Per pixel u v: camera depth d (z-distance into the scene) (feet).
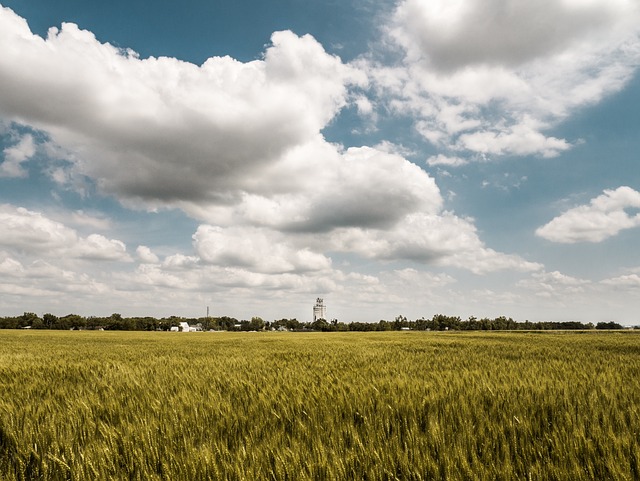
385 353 54.80
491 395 17.81
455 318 465.06
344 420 14.12
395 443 11.39
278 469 9.45
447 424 13.16
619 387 20.11
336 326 434.30
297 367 33.78
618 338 118.93
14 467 10.41
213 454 10.24
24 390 22.07
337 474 9.26
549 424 13.53
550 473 9.29
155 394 19.97
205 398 18.67
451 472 9.32
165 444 11.53
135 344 97.30
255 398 18.39
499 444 11.37
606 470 9.43
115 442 11.75
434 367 33.40
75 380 26.78
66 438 12.36
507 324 459.32
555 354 50.34
